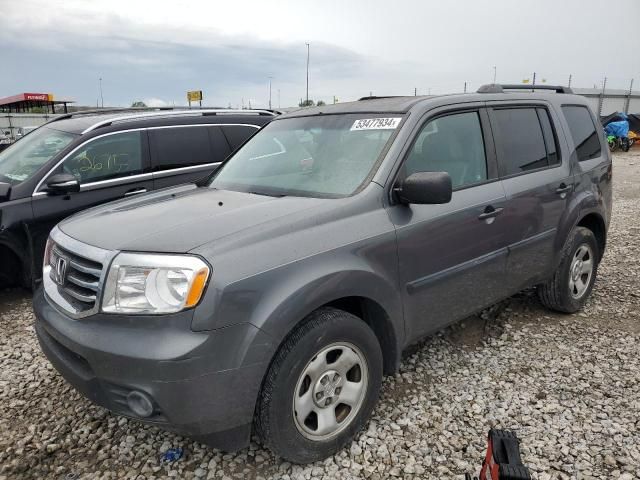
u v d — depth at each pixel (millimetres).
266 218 2570
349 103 3848
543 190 3854
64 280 2582
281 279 2361
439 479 2525
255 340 2252
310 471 2596
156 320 2182
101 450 2811
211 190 3441
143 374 2158
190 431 2242
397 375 3479
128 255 2295
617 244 6855
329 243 2580
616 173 16078
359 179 2975
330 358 2629
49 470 2670
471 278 3357
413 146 3113
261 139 3949
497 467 1701
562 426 2891
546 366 3580
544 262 3990
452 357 3736
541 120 4117
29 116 27328
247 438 2387
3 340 4289
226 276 2225
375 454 2707
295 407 2459
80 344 2299
